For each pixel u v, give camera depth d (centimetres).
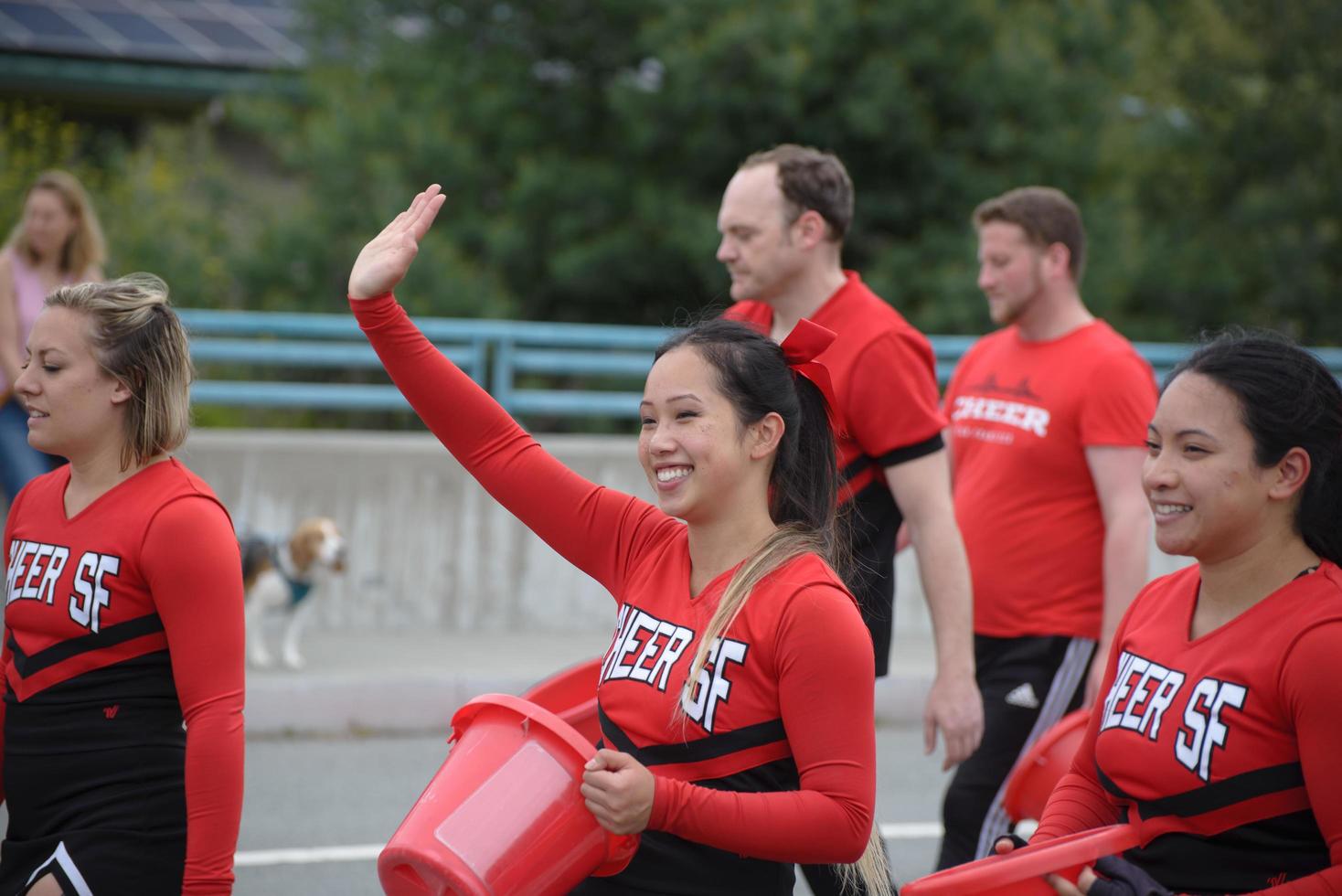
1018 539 1344
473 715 750
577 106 4438
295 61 4909
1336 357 3045
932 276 4044
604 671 764
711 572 760
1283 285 4741
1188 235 4872
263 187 4803
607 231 4322
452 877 687
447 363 860
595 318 4425
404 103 4397
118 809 812
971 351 1480
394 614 2469
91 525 824
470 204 4316
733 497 754
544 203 4256
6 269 1944
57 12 5022
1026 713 1316
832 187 1180
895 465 1130
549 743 711
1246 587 725
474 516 2492
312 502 2436
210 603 810
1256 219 4822
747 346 764
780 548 739
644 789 673
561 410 2639
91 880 800
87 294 844
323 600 2441
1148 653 749
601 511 828
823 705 703
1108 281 4222
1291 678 684
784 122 4147
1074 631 1327
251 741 2020
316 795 1794
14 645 842
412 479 2470
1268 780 691
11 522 873
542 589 2522
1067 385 1341
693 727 719
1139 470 1313
